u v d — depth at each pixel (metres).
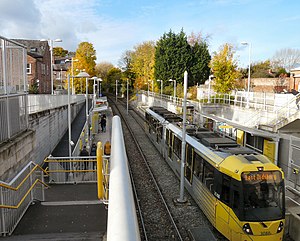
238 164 10.51
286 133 19.39
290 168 16.98
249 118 24.88
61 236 6.27
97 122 35.78
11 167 8.76
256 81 55.19
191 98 49.59
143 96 71.62
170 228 11.98
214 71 37.25
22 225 7.50
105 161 9.89
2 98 8.93
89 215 8.14
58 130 25.84
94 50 74.50
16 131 10.23
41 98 20.08
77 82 63.62
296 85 43.53
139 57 82.31
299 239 10.74
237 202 10.12
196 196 13.78
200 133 15.86
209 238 10.50
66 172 13.36
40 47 56.59
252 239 9.94
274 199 10.23
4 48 9.16
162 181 17.83
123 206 2.55
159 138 24.81
